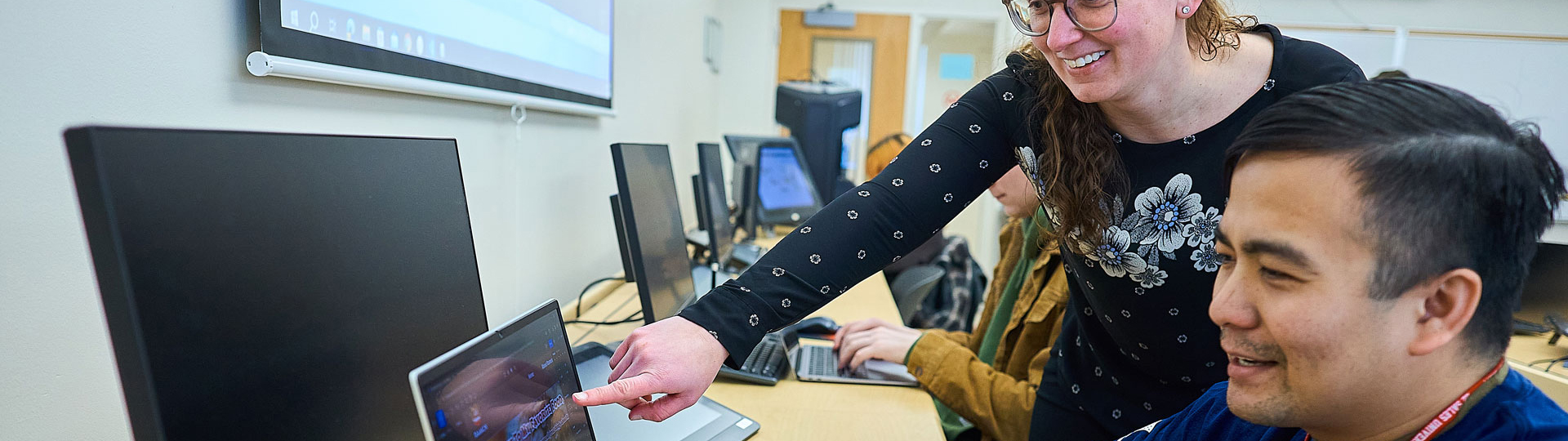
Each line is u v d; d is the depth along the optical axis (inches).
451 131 53.2
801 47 210.4
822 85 176.9
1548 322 91.6
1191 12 33.7
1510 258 19.4
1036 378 58.7
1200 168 37.8
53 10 27.2
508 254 63.1
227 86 34.9
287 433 23.4
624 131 100.7
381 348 27.7
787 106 173.0
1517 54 178.7
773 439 45.0
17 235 27.0
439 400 22.2
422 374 21.6
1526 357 88.7
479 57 55.5
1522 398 20.8
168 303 19.7
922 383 56.7
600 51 85.0
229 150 21.9
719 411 47.2
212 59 33.9
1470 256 18.9
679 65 135.6
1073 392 51.4
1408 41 182.2
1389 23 184.4
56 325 29.3
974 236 274.1
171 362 19.8
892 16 209.8
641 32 107.9
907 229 38.9
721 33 191.3
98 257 18.6
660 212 65.3
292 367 23.7
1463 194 18.5
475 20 54.9
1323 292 19.8
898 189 38.9
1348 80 35.8
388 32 44.6
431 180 31.4
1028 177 42.6
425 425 21.3
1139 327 43.5
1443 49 181.5
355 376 26.4
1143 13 32.2
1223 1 38.1
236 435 21.7
